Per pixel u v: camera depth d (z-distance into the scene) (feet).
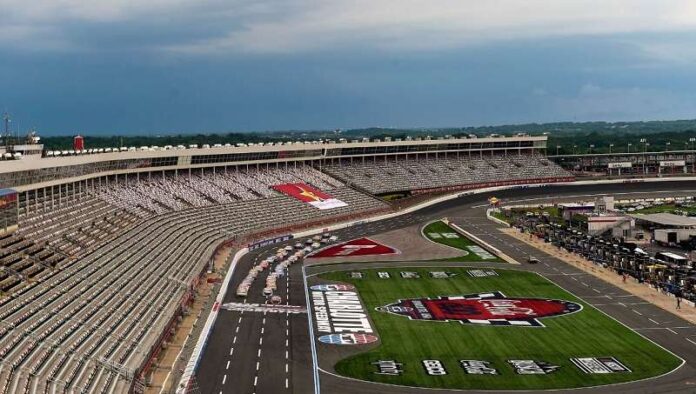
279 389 329.11
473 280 557.33
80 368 314.35
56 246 477.36
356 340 404.98
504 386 334.85
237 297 500.74
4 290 382.22
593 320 441.68
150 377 336.49
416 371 355.36
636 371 351.87
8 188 477.77
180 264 530.27
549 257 643.45
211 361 366.43
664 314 451.53
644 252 637.30
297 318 449.48
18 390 274.77
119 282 444.96
